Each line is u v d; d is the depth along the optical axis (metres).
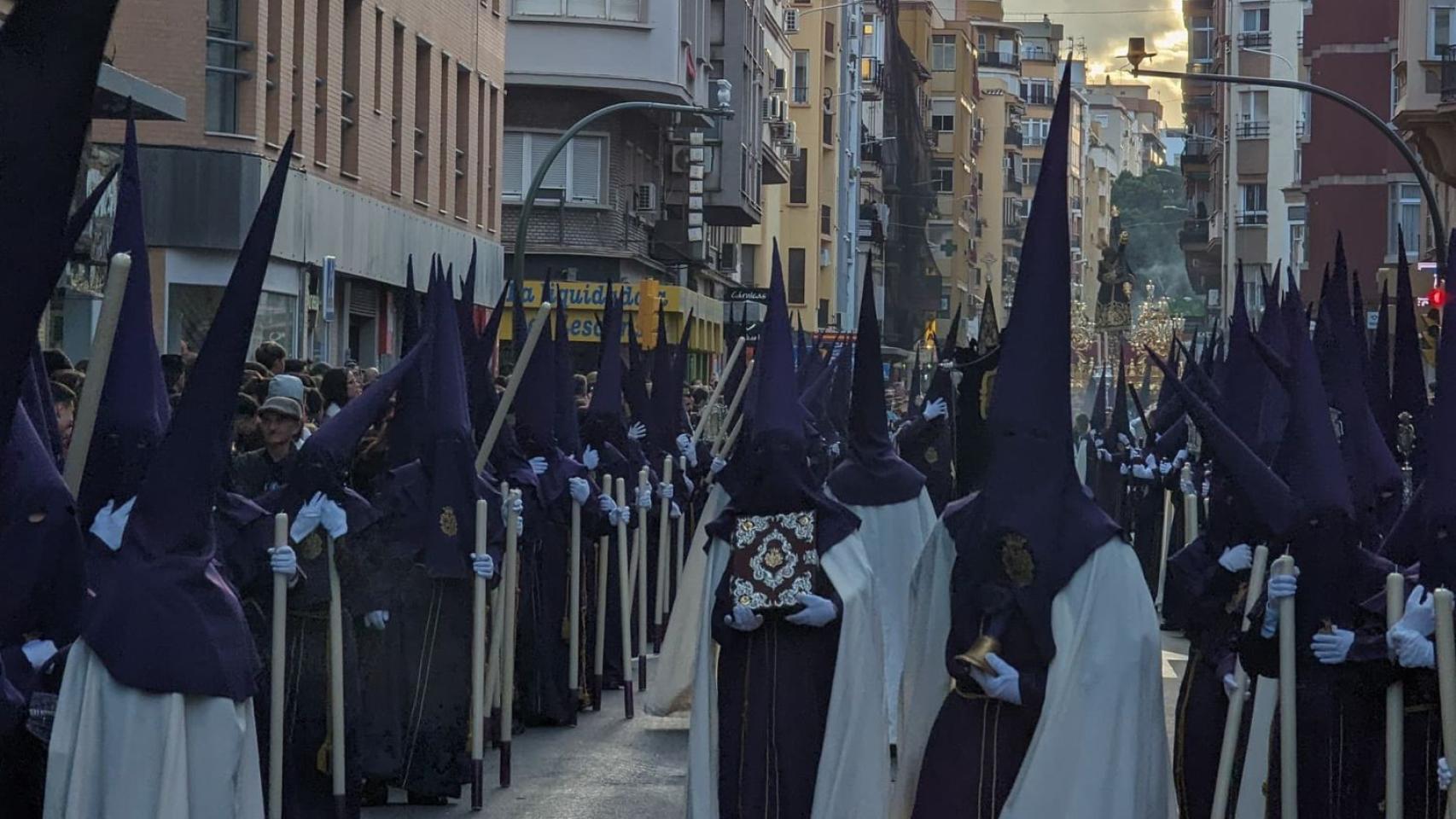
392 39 33.03
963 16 134.50
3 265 5.65
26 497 6.74
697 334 48.06
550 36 42.78
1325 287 11.05
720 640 9.02
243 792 7.18
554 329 14.12
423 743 10.91
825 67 82.81
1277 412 10.41
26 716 6.95
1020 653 7.59
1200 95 108.25
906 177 104.00
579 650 14.01
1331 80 53.06
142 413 7.46
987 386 8.70
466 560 10.93
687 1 46.16
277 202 7.03
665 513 16.53
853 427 12.81
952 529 7.94
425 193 35.47
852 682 8.86
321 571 9.45
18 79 5.57
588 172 44.06
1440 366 7.38
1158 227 163.50
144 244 7.65
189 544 7.10
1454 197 43.91
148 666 6.91
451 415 11.02
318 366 15.07
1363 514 8.38
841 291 78.12
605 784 11.57
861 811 8.83
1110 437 23.81
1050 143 7.55
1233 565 8.84
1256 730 8.54
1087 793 7.47
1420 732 7.64
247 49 26.44
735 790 9.00
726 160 52.34
